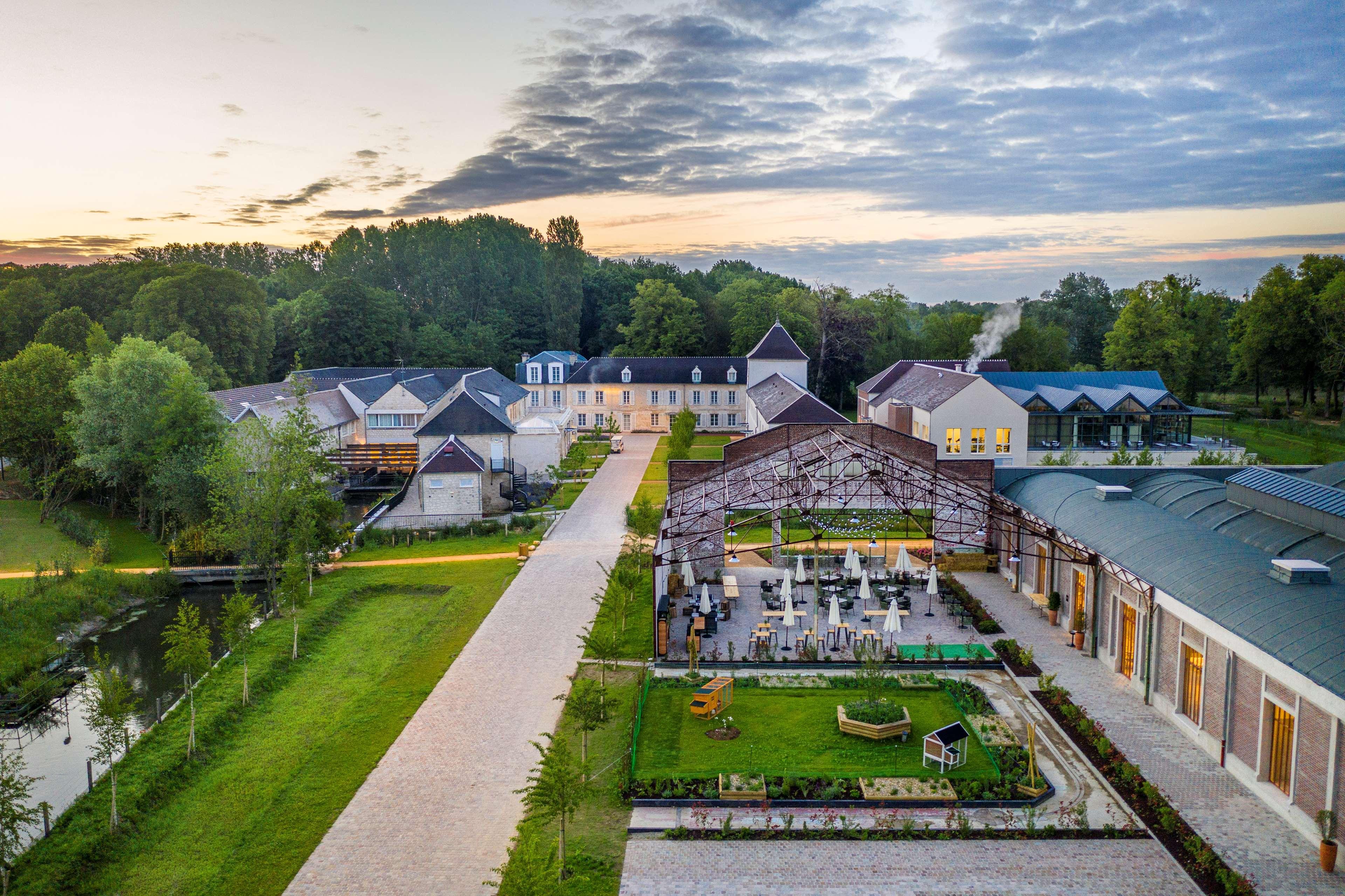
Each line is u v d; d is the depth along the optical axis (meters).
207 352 89.44
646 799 26.05
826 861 23.12
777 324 100.31
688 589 46.69
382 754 29.64
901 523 57.41
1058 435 79.62
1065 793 26.12
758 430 81.06
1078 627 37.34
